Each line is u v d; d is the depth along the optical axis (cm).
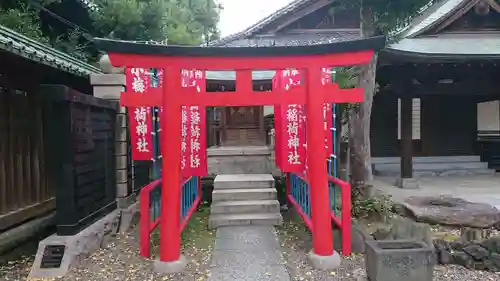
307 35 1250
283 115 578
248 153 920
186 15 2158
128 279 433
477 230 504
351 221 571
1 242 491
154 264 459
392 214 592
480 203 627
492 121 1209
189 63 456
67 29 1219
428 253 387
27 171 593
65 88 459
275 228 646
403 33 845
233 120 1248
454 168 1150
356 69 704
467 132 1249
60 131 478
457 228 539
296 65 467
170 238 459
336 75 703
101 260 492
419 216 556
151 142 588
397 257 384
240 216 673
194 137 571
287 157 578
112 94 679
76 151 496
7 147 542
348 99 473
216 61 459
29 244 555
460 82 958
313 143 472
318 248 470
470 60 830
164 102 457
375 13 650
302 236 596
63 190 484
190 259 498
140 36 1196
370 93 679
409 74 920
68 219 484
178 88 458
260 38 1248
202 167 572
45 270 443
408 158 910
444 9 1179
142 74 569
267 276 439
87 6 1119
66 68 605
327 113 575
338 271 450
